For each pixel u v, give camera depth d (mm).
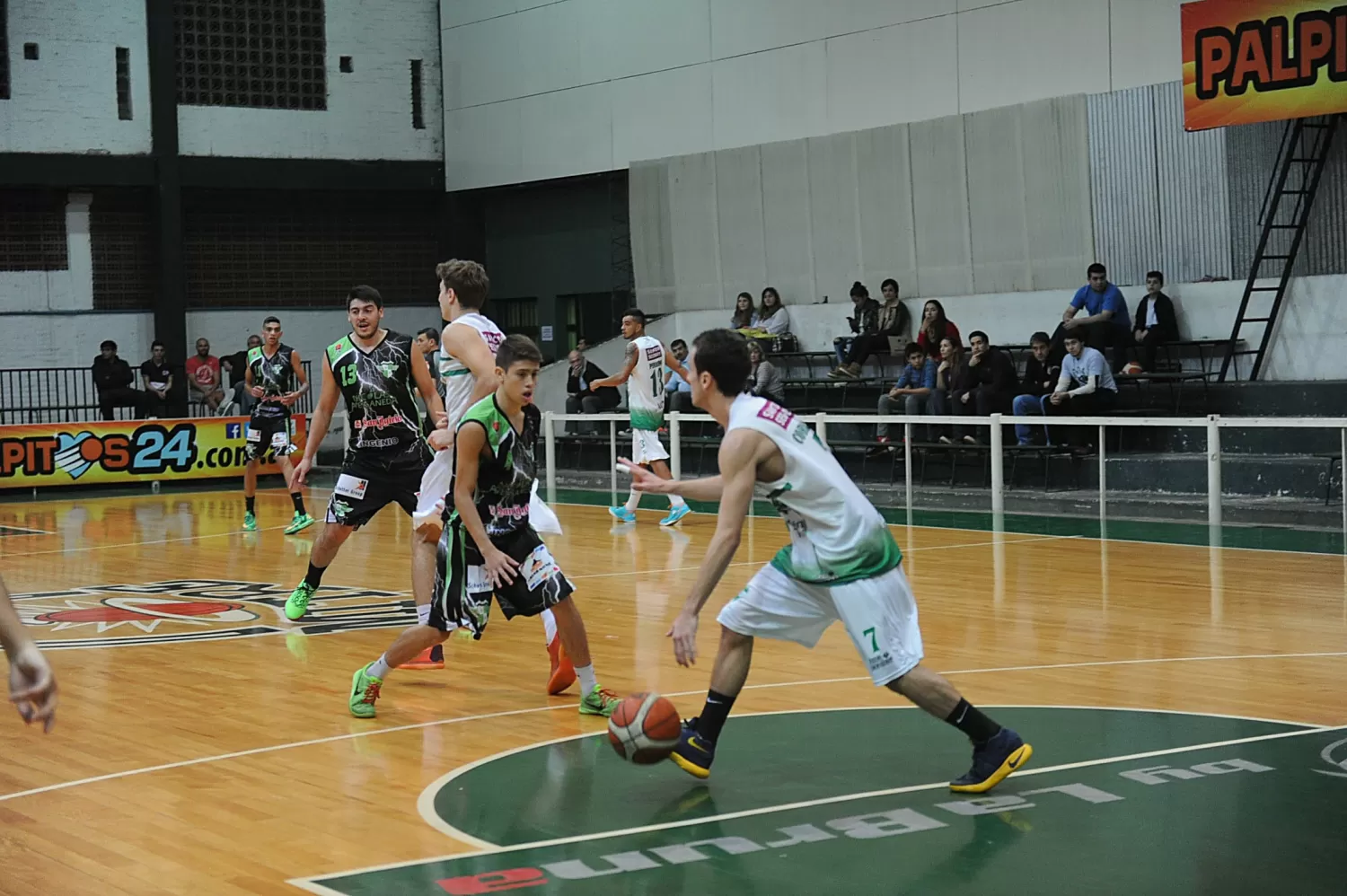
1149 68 17719
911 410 17266
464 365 7148
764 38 21812
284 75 25812
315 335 26547
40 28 23875
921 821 4727
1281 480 14422
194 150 25172
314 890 4160
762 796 5059
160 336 25000
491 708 6641
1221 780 5121
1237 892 4016
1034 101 18750
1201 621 8383
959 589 9734
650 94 23438
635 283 23984
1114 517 13797
